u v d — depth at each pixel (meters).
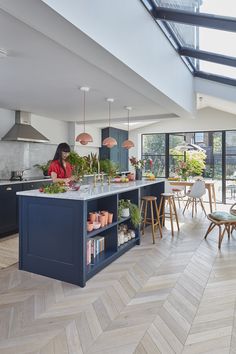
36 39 2.47
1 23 2.17
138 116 6.90
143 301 2.47
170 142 8.84
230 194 7.96
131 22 2.90
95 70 3.32
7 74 3.48
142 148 9.39
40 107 5.58
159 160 9.04
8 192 4.87
